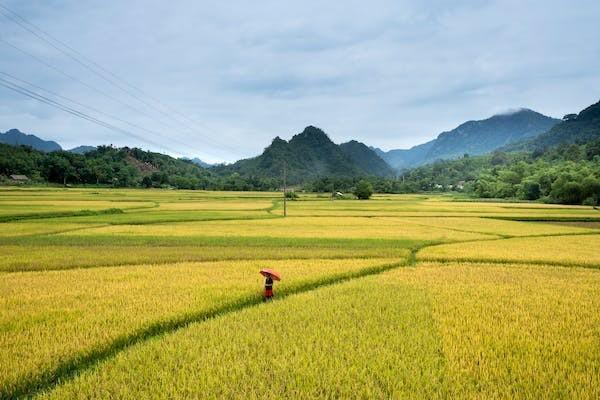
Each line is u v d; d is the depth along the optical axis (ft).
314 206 258.57
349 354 26.66
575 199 307.17
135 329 31.42
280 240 93.97
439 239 101.86
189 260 68.18
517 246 90.22
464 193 570.87
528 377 23.43
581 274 58.44
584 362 25.63
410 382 22.65
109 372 24.26
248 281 49.93
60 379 24.00
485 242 97.91
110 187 493.77
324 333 30.89
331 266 62.34
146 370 24.22
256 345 28.50
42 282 48.80
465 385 22.54
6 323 32.48
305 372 23.86
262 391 21.77
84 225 121.39
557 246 90.27
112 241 88.69
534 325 33.14
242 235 103.35
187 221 146.10
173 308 37.19
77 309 36.52
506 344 28.78
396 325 33.19
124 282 49.06
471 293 45.11
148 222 136.67
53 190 350.43
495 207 256.73
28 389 23.15
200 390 21.67
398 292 45.09
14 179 436.35
